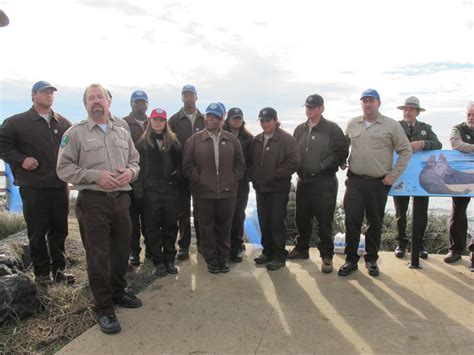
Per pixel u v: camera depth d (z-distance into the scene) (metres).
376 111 4.37
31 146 3.93
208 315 3.60
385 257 5.25
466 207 4.89
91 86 3.35
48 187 4.00
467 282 4.35
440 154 4.79
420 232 4.96
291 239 6.30
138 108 4.82
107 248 3.37
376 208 4.50
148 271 4.73
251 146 4.95
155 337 3.22
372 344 3.10
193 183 4.64
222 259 4.71
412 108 5.02
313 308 3.72
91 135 3.31
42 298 3.76
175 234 4.70
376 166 4.38
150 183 4.46
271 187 4.75
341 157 4.55
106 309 3.37
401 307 3.73
